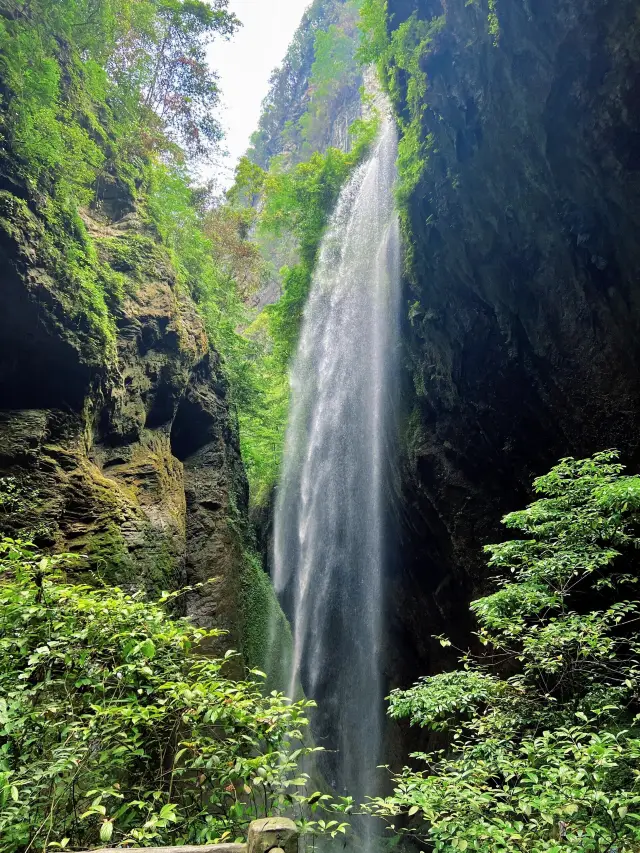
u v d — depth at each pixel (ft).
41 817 9.89
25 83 24.48
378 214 54.85
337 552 56.95
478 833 9.04
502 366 35.91
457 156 33.19
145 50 51.96
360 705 51.19
